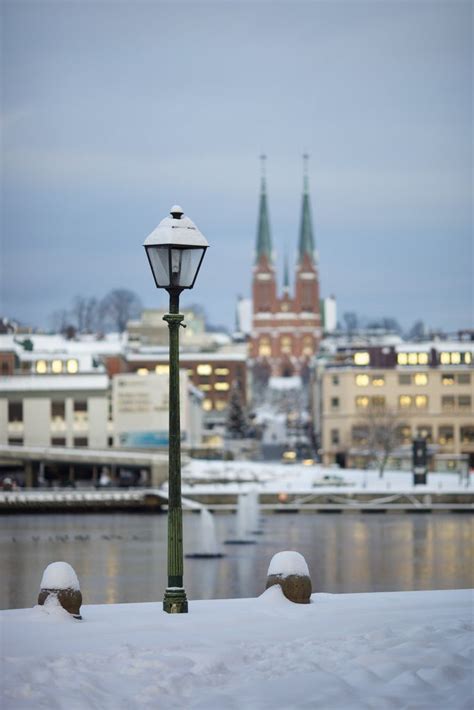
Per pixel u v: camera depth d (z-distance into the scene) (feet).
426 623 113.19
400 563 398.62
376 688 87.56
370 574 368.07
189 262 121.70
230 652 97.50
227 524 578.66
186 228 121.60
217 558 423.23
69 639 105.50
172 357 123.54
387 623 112.98
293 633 108.47
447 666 92.43
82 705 81.35
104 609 126.21
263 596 129.29
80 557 423.23
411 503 647.97
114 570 382.01
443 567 386.73
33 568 388.78
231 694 85.20
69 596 119.85
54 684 86.89
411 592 140.05
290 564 129.90
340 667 93.40
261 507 643.86
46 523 584.40
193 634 108.27
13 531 535.60
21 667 91.61
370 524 564.30
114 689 86.53
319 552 437.99
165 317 122.93
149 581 352.69
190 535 512.22
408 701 83.46
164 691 85.71
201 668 92.27
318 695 84.84
